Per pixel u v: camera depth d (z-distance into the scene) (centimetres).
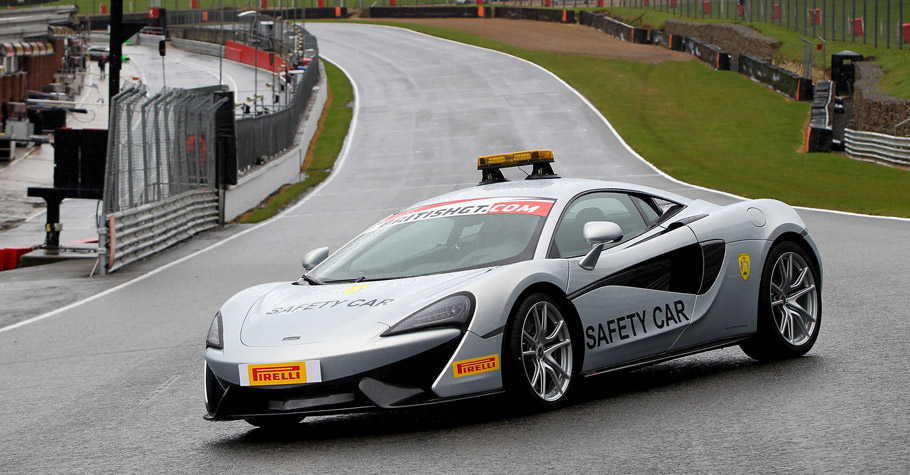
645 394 1570
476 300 1381
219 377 1421
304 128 11925
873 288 2666
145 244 5109
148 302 3597
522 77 16825
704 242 1700
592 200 1680
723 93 15488
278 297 1560
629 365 1581
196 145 6325
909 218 5103
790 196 7062
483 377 1370
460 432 1387
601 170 9819
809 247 1848
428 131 13000
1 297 3984
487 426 1406
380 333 1342
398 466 1230
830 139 11038
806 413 1366
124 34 5853
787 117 13425
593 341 1522
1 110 9706
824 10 16088
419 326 1344
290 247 5200
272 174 8844
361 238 1748
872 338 1942
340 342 1342
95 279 4438
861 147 10225
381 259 1611
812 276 1831
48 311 3550
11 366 2495
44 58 12862
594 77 16838
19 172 8938
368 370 1327
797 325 1812
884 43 15675
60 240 6178
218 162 6781
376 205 7675
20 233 6600
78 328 3094
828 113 12375
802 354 1803
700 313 1680
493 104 14725
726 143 11881
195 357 2372
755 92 15438
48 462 1430
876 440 1215
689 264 1677
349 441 1409
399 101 15450
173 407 1800
